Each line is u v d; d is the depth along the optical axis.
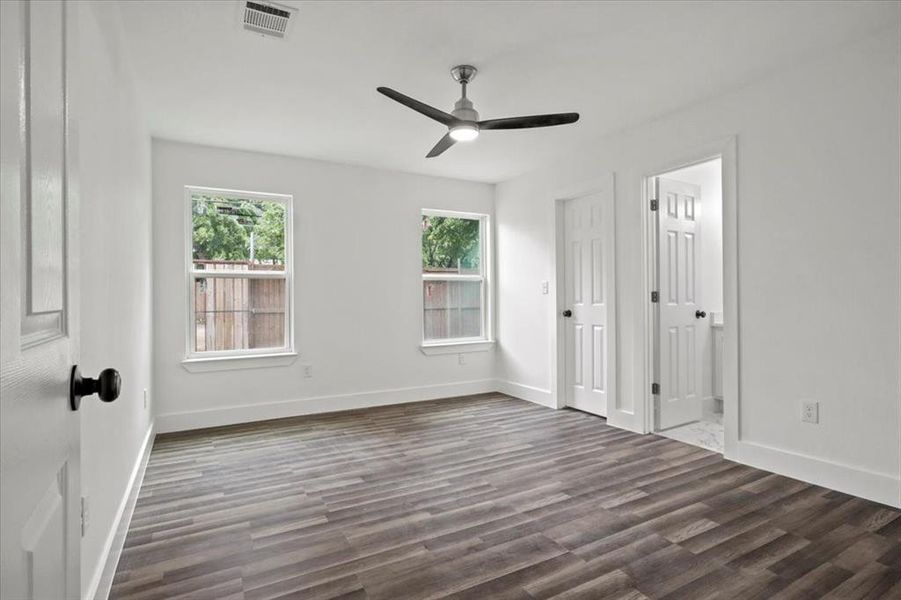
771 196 2.93
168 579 1.88
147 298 3.43
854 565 1.95
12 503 0.53
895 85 2.43
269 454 3.34
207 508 2.50
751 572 1.90
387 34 2.45
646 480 2.83
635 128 3.76
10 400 0.53
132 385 2.59
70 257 0.83
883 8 2.26
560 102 3.28
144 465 3.02
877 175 2.50
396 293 4.93
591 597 1.75
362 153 4.34
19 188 0.57
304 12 2.26
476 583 1.84
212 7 2.21
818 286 2.73
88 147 1.62
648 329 3.77
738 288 3.10
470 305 5.47
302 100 3.21
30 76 0.63
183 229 4.00
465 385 5.28
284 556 2.04
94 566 1.65
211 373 4.09
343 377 4.64
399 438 3.70
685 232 4.08
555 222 4.63
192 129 3.71
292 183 4.43
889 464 2.47
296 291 4.44
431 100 3.23
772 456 2.94
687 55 2.68
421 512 2.45
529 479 2.87
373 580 1.87
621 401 3.96
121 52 2.32
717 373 4.42
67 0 0.82
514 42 2.54
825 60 2.69
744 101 3.06
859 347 2.57
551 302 4.68
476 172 4.98
